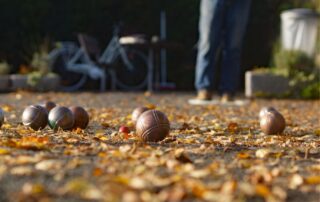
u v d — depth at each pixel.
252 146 4.87
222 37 11.12
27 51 15.95
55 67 15.61
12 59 16.05
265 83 13.84
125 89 16.50
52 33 16.38
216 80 16.84
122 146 4.30
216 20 10.37
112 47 15.91
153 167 3.59
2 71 14.23
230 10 10.48
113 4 16.73
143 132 4.87
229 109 9.55
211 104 10.55
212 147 4.60
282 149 4.73
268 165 3.90
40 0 16.17
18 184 3.12
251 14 17.00
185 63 17.09
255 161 3.97
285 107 10.69
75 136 5.07
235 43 10.57
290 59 14.18
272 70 14.30
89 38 15.41
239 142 5.10
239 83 17.11
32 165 3.58
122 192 2.93
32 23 16.11
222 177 3.39
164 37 16.69
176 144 4.80
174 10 17.08
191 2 17.05
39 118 5.52
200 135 5.61
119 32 16.02
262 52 17.05
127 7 16.78
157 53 15.55
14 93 13.12
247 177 3.39
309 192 3.14
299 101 12.71
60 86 15.08
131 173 3.36
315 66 14.55
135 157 3.87
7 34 16.00
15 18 16.05
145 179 3.19
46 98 11.57
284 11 16.64
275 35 16.72
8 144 4.24
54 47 15.93
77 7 16.52
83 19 16.55
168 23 17.09
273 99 13.40
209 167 3.60
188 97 12.70
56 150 4.18
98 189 2.98
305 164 4.02
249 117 8.20
